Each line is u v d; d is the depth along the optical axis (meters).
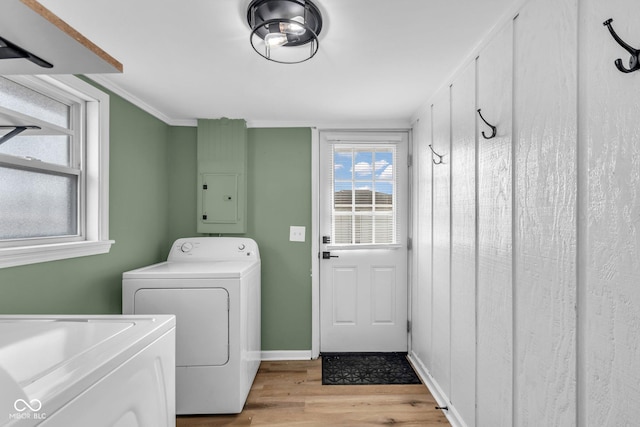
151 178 2.65
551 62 1.14
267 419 2.08
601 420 0.94
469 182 1.77
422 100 2.48
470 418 1.77
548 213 1.16
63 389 0.69
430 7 1.35
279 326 3.00
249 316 2.40
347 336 3.05
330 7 1.35
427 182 2.51
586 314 0.99
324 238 3.04
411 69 1.94
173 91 2.27
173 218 2.97
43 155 1.73
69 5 1.31
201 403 2.11
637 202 0.83
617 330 0.89
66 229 1.88
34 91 1.68
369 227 3.05
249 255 2.83
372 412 2.14
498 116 1.47
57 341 0.98
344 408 2.19
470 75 1.75
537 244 1.22
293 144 3.03
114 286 2.15
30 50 0.83
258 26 1.33
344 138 3.03
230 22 1.45
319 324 3.04
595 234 0.96
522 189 1.30
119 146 2.21
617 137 0.88
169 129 2.96
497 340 1.49
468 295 1.79
